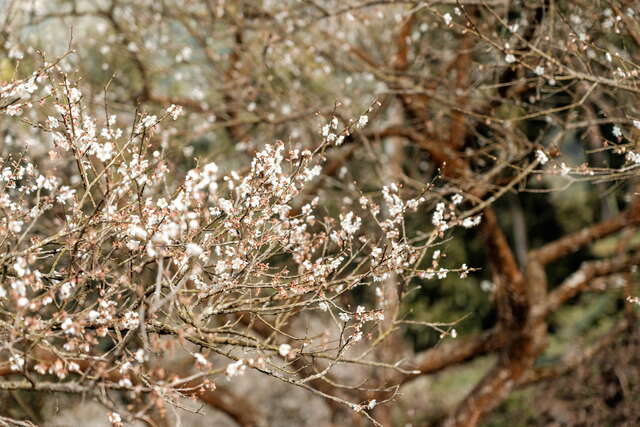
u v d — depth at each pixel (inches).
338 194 268.4
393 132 249.3
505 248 267.3
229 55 269.9
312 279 111.4
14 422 101.6
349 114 222.4
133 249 98.3
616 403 322.3
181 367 236.7
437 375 429.4
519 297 271.4
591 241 280.1
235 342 112.3
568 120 185.2
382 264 115.0
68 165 210.5
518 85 202.8
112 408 84.7
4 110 106.8
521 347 276.1
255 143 269.1
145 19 254.8
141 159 104.4
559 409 336.5
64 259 141.9
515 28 147.9
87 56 266.4
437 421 363.6
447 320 454.3
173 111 108.2
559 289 281.0
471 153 231.5
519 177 168.7
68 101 102.0
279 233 113.3
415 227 279.4
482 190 216.5
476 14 228.8
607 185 342.3
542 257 290.4
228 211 103.0
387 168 238.7
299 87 268.2
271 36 218.1
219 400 272.2
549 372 307.0
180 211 91.0
